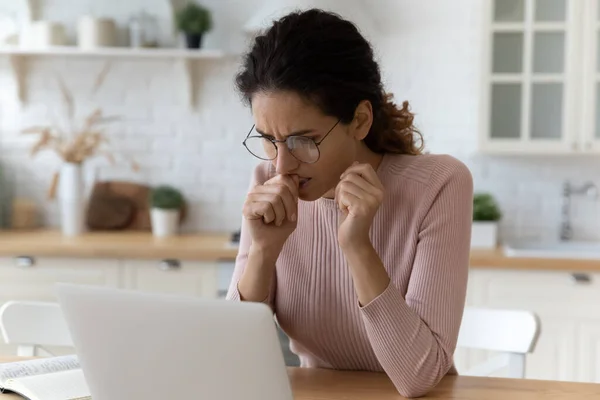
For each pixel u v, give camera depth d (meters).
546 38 3.39
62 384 1.46
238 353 1.06
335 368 1.66
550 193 3.71
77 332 1.15
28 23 3.75
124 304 1.10
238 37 3.81
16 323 1.97
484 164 3.72
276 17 3.38
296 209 1.48
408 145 1.65
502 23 3.38
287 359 2.94
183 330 1.08
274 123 1.37
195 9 3.68
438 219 1.50
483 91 3.40
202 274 3.31
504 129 3.43
